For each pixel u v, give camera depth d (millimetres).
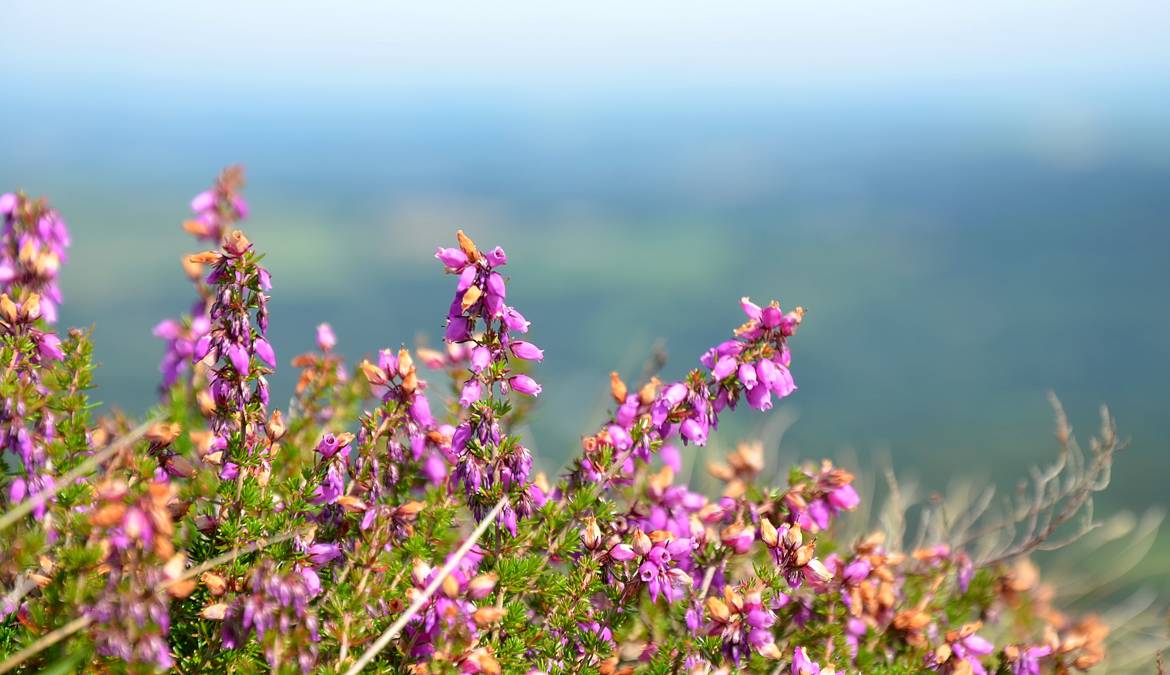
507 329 411
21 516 389
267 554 398
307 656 375
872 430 12500
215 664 385
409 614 384
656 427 422
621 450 428
